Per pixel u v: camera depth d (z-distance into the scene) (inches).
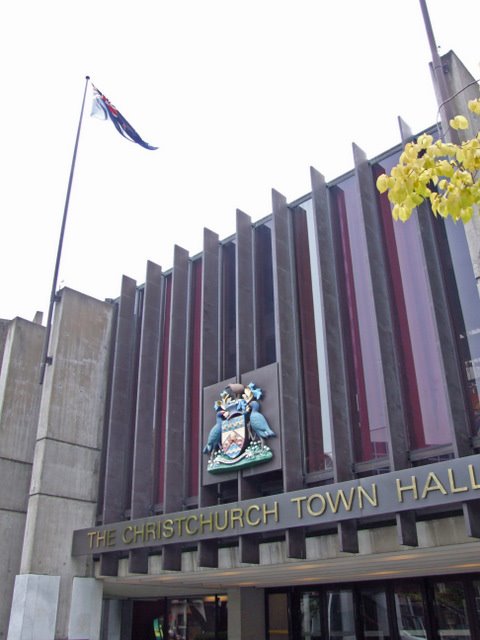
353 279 607.5
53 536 708.7
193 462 684.7
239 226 706.2
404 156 290.2
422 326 538.3
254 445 582.9
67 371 797.9
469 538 428.1
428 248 526.3
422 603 586.9
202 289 725.3
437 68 519.2
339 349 576.4
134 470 700.0
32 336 897.5
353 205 637.9
